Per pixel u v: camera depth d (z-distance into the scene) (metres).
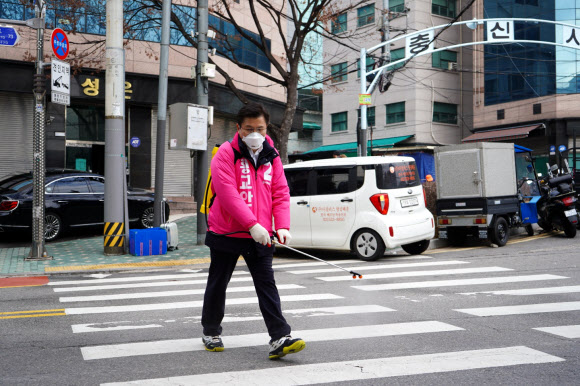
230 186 3.77
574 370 3.65
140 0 19.66
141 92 19.77
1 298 6.83
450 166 11.96
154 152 20.53
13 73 18.03
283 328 3.92
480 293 6.53
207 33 12.86
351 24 38.34
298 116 26.19
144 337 4.68
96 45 19.44
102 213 14.28
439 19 36.22
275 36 25.23
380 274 8.28
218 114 22.42
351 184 10.33
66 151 19.64
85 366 3.84
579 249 10.77
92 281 8.40
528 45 33.09
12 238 14.09
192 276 8.81
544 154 32.19
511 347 4.21
